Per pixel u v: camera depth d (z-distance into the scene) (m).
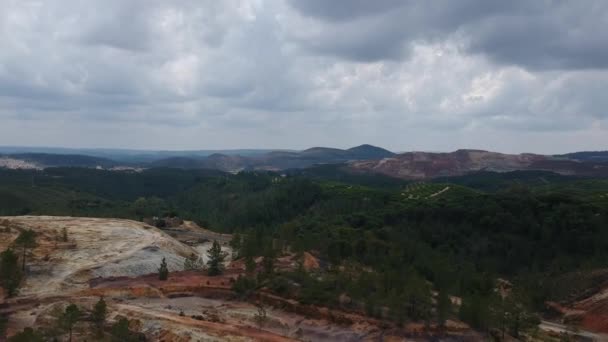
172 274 110.00
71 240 127.56
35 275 102.19
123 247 127.06
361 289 88.69
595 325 114.56
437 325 82.19
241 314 83.75
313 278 96.00
